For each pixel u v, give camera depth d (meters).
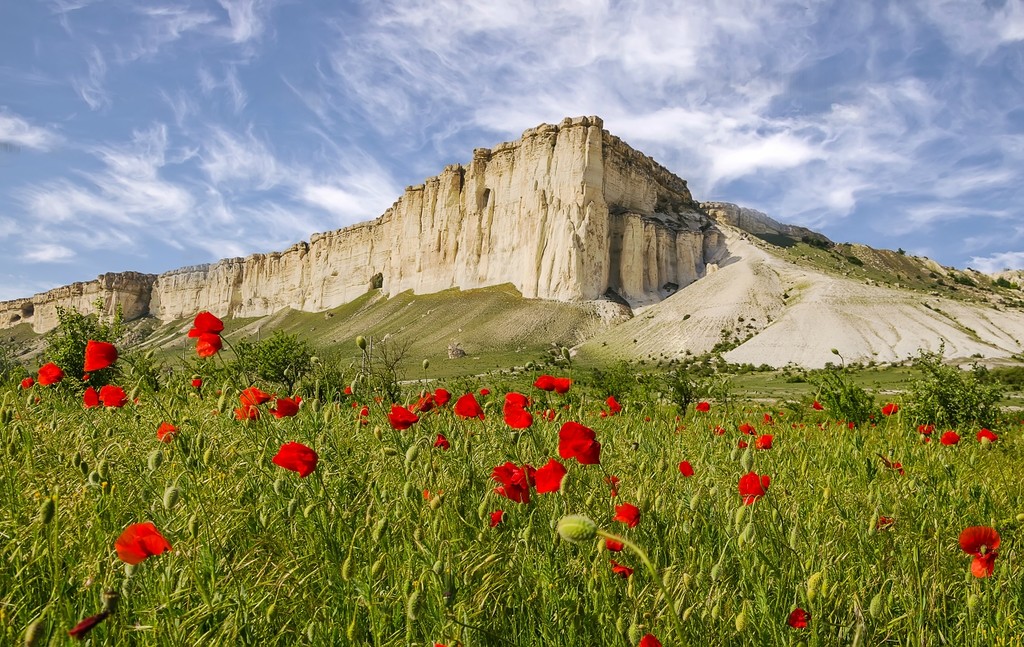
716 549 3.18
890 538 3.47
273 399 4.03
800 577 2.86
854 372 86.31
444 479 3.32
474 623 2.32
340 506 3.12
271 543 2.82
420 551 2.58
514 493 2.93
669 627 2.38
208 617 2.26
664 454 4.64
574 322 133.25
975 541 2.74
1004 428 13.48
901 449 6.25
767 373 90.69
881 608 2.51
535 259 146.25
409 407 5.00
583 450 2.92
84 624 1.82
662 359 108.19
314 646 2.27
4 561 2.49
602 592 2.56
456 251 165.12
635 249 148.38
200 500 2.78
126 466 3.42
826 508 3.89
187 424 4.34
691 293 134.62
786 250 189.50
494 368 105.12
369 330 155.38
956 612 2.88
